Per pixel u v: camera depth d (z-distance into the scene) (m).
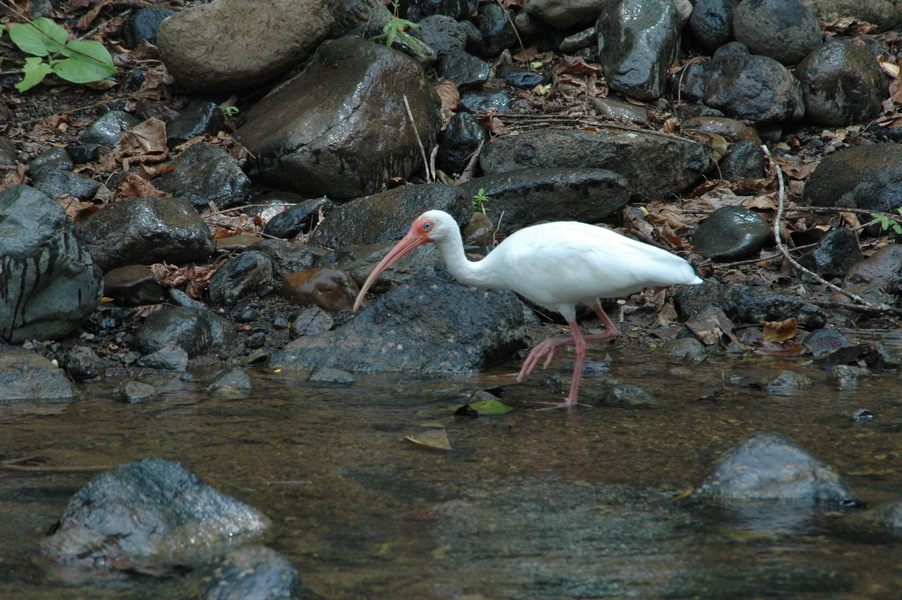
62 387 9.32
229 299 12.30
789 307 12.39
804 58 18.92
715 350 11.75
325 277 12.34
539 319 13.09
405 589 4.66
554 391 9.66
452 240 10.02
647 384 9.91
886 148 15.80
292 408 8.77
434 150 16.62
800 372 10.47
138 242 12.38
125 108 17.39
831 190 15.96
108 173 15.51
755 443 6.43
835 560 5.00
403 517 5.77
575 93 18.59
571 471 6.77
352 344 10.90
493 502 6.06
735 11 19.31
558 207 15.20
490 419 8.41
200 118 16.41
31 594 4.68
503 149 16.58
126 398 9.17
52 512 5.88
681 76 18.89
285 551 5.21
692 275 9.02
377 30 18.17
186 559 5.15
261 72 16.89
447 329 11.01
